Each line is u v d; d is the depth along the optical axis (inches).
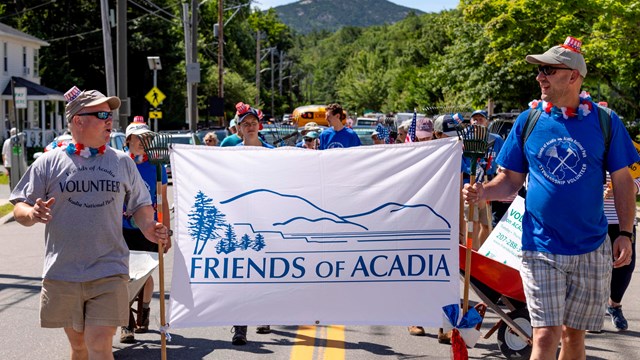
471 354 271.1
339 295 220.5
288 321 219.9
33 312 338.3
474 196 207.5
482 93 1539.1
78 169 197.0
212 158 222.8
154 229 206.4
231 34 4160.9
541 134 195.0
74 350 207.6
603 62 936.3
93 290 196.4
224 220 221.3
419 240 221.5
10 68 1847.9
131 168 204.8
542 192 193.0
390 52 5812.0
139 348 281.7
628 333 303.9
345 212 221.6
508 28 1027.9
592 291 192.9
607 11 860.6
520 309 257.8
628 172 194.2
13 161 872.3
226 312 218.8
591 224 191.6
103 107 199.0
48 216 187.2
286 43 5767.7
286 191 222.1
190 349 280.1
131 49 2324.1
